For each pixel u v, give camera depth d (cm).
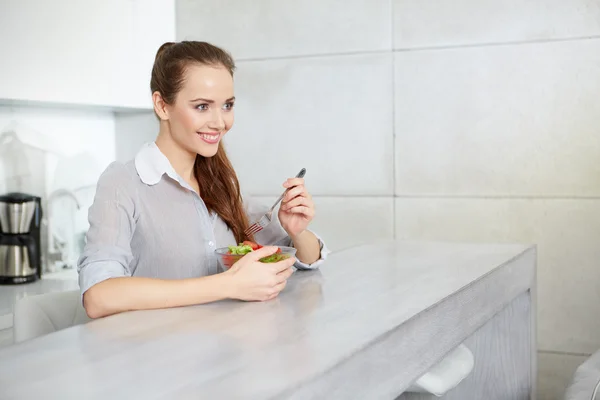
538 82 291
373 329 113
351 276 161
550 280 294
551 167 291
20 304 167
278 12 328
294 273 167
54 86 282
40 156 316
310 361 96
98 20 302
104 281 138
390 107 313
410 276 159
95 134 344
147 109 333
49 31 279
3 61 261
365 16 315
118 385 86
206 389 85
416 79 309
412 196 312
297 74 327
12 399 82
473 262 179
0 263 291
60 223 326
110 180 168
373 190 318
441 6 303
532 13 290
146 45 329
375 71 315
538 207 294
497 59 296
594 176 286
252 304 133
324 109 324
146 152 174
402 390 118
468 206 304
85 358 98
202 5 340
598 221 286
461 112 303
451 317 140
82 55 295
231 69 164
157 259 174
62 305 171
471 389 195
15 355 100
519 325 208
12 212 288
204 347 103
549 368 297
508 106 296
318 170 327
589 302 289
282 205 172
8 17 262
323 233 329
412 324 121
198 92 157
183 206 175
